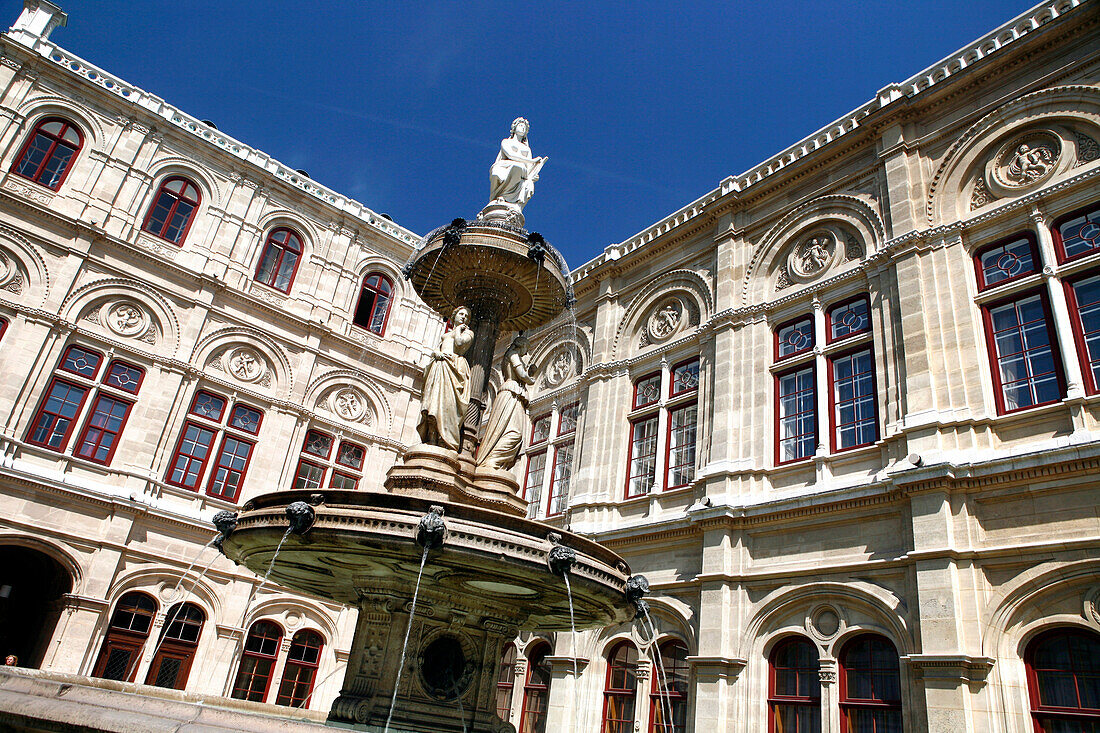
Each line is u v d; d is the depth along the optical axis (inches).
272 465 860.6
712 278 724.7
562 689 649.0
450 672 327.3
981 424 477.4
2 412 693.9
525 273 402.3
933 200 569.6
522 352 400.8
